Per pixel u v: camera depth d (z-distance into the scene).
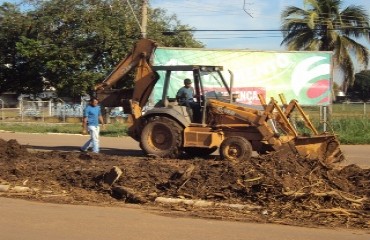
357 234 7.25
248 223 7.86
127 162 12.55
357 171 10.59
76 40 34.69
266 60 27.14
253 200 9.14
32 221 7.82
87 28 34.41
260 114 13.23
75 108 35.53
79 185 10.56
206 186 9.69
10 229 7.31
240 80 27.14
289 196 8.93
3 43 37.66
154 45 15.16
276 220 8.05
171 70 14.59
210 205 9.00
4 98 44.94
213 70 14.63
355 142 22.53
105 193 10.04
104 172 10.73
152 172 10.75
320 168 10.26
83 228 7.41
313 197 8.88
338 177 9.98
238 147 13.05
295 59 27.12
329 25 35.62
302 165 10.31
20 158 13.07
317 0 36.34
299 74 27.12
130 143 21.44
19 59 37.91
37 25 36.44
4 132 27.77
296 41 36.50
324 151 12.56
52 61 34.31
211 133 13.61
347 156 17.08
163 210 8.78
